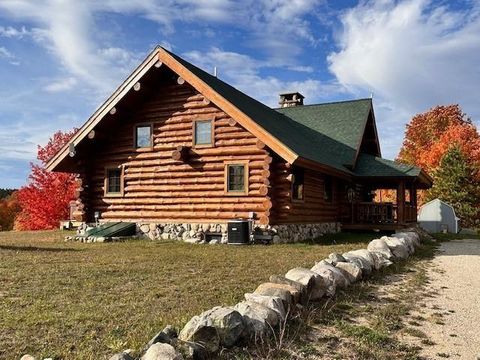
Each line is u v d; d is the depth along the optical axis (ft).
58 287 23.86
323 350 15.90
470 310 21.98
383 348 16.37
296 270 22.29
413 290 25.91
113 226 55.11
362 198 79.56
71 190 91.91
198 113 54.80
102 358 14.15
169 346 13.12
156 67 53.26
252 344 15.76
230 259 34.96
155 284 24.89
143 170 57.36
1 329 16.69
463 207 116.16
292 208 51.49
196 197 53.83
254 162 51.19
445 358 15.78
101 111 55.57
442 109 159.22
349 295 23.61
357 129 76.95
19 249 40.52
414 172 65.82
